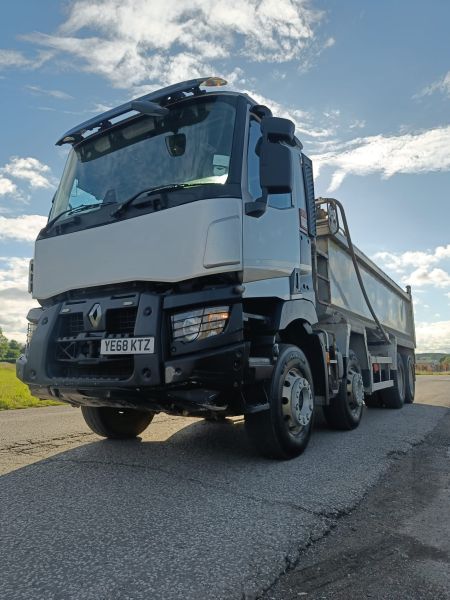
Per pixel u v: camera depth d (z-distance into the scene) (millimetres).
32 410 9844
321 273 6566
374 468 4625
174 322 4000
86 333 4379
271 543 2891
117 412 5816
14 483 4082
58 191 5539
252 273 4344
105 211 4684
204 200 4152
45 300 5023
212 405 4055
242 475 4312
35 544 2877
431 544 2965
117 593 2334
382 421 7855
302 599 2334
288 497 3717
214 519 3256
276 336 4918
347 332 6723
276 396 4691
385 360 9273
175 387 3949
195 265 4051
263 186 4406
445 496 3859
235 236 4164
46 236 5078
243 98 4672
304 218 5613
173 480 4148
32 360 4629
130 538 2951
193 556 2713
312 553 2824
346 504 3598
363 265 8641
